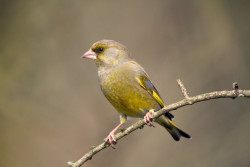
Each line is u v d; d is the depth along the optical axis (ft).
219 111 44.09
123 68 26.63
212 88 45.44
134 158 42.80
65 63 48.75
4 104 45.27
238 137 41.86
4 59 47.03
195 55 46.91
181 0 48.34
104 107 45.96
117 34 49.70
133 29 49.78
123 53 27.35
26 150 43.91
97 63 27.73
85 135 44.60
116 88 26.53
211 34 46.83
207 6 47.29
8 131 44.65
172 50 47.83
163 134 44.27
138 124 22.84
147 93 26.45
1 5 47.39
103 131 44.24
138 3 50.42
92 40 49.73
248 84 44.50
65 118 45.80
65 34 49.34
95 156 42.45
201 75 46.19
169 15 48.67
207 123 43.83
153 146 43.57
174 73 46.96
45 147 44.45
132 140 43.55
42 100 46.62
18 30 47.91
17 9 47.93
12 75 46.83
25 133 44.65
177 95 46.03
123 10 50.75
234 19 46.65
